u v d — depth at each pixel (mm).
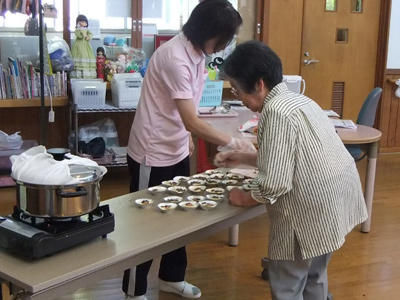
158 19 4742
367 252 3270
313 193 1651
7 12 4102
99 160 4293
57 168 1425
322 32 5410
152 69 2207
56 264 1379
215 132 2119
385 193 4453
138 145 2289
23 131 4539
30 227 1442
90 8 4469
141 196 1989
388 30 5570
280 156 1585
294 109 1626
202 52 2174
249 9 5062
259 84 1705
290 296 1813
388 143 5855
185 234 1655
